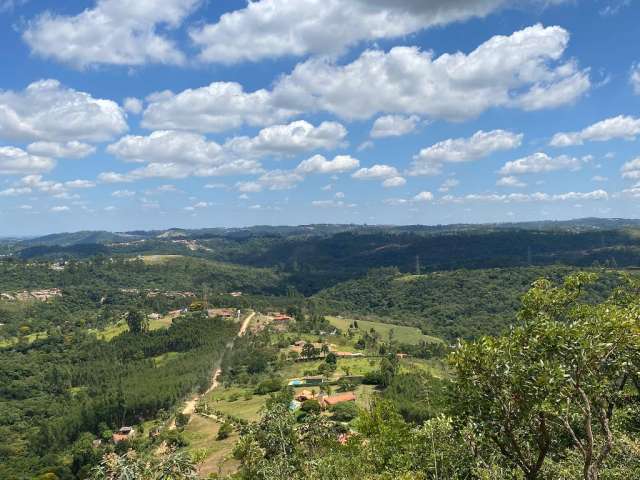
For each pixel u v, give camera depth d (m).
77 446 82.12
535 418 11.64
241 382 112.06
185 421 87.62
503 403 11.41
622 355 11.00
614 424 14.96
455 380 12.19
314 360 123.31
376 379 92.19
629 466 14.60
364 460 23.64
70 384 120.50
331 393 87.38
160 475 11.99
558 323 11.05
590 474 11.22
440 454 16.05
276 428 27.09
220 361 127.44
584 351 10.45
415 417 46.88
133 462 12.07
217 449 66.69
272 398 81.94
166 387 104.88
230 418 84.50
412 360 113.75
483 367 11.48
